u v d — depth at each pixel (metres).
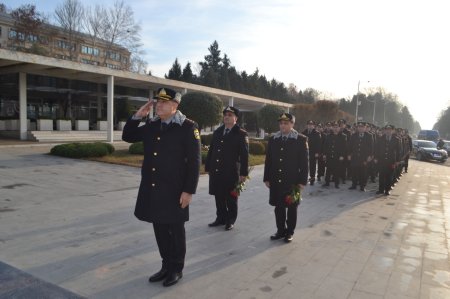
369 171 11.44
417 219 6.79
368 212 7.23
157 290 3.41
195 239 4.98
